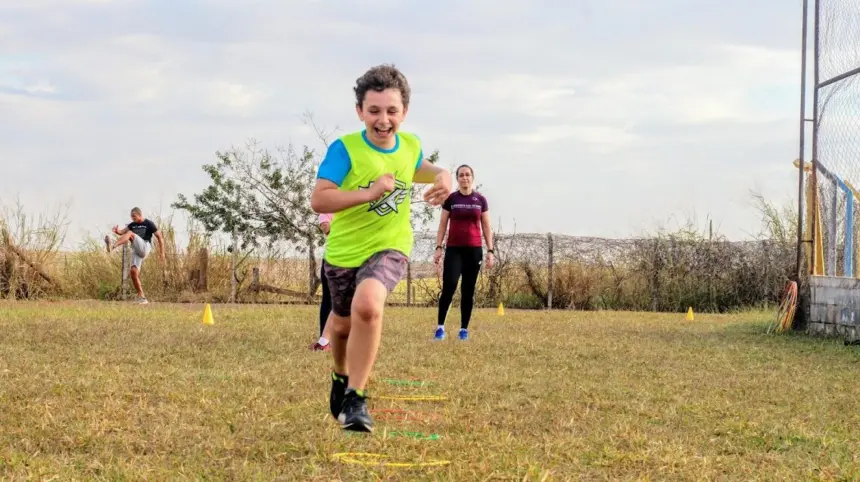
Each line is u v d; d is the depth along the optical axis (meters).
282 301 20.17
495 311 17.69
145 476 4.36
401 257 4.82
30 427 5.36
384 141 4.75
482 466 4.61
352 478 4.49
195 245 20.55
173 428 5.40
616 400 6.70
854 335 11.52
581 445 5.20
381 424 5.74
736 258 19.83
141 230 18.27
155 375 7.32
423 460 4.82
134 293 19.83
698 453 5.10
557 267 20.09
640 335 11.71
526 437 5.43
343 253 4.78
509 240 20.30
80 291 19.91
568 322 14.04
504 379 7.57
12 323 11.43
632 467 4.79
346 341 5.02
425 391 6.95
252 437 5.29
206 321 12.44
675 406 6.46
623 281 20.09
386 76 4.69
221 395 6.52
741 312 18.98
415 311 16.59
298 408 6.05
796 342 11.17
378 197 4.44
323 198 4.50
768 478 4.60
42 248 19.25
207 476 4.46
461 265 10.80
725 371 8.34
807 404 6.65
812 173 12.90
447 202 10.90
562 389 7.14
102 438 5.14
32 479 4.30
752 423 5.89
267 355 8.95
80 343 9.47
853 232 12.12
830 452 5.19
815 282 12.45
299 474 4.52
